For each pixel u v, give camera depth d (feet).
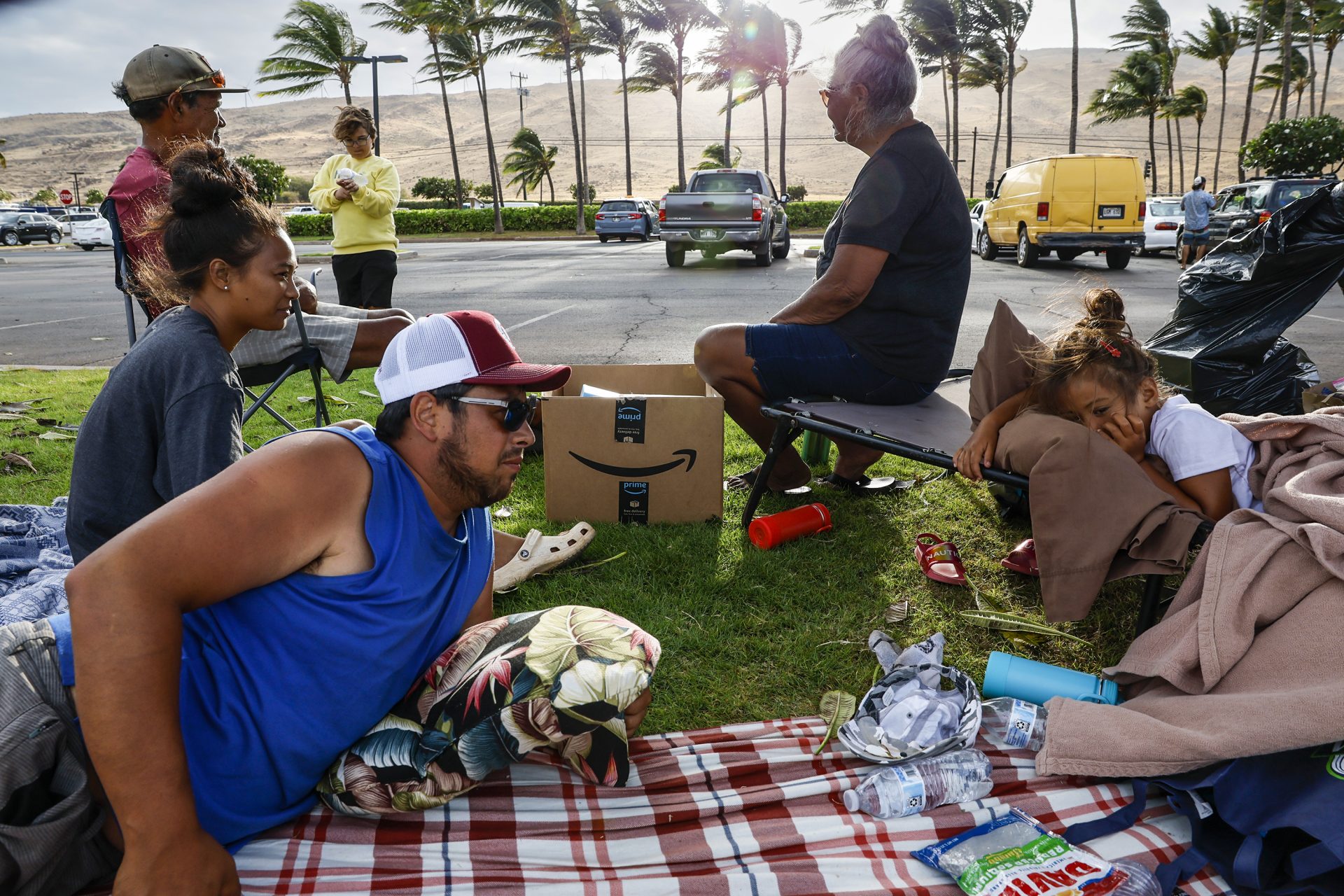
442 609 5.84
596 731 6.28
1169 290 41.63
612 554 10.79
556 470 11.60
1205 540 7.70
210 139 10.41
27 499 12.71
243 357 11.24
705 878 5.69
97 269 69.92
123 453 6.50
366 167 19.66
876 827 6.28
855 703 7.80
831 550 11.03
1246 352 12.03
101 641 4.32
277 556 4.85
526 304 38.55
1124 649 8.98
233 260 6.88
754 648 8.81
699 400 11.30
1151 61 160.45
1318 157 87.45
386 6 129.49
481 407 5.26
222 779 5.34
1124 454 7.91
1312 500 6.81
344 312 12.60
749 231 56.49
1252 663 6.63
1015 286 44.62
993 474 8.80
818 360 11.51
